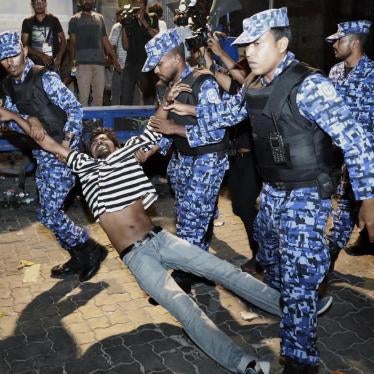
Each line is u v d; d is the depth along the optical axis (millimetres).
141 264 2793
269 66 2395
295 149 2418
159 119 3203
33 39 6883
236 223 5258
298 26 8711
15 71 3496
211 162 3361
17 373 2902
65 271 4074
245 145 3668
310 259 2467
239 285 2885
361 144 2262
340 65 4266
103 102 8055
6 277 4082
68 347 3139
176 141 3453
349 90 4074
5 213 5586
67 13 7602
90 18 7074
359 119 4066
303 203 2471
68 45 7352
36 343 3184
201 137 3160
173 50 3205
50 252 4574
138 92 7664
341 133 2268
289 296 2543
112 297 3738
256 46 2369
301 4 8594
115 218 2908
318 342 3145
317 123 2322
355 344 3125
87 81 7207
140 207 2965
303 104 2318
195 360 2996
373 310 3514
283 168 2496
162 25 7449
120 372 2900
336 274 4051
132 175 2975
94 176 2998
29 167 6031
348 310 3514
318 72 2334
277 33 2352
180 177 3531
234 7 3906
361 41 4016
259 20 2338
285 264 2537
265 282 3199
